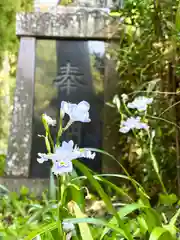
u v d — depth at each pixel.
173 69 1.74
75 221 0.58
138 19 1.92
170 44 1.75
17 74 2.24
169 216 1.00
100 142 2.14
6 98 2.60
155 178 1.71
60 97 2.22
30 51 2.26
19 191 2.08
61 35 2.25
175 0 1.70
